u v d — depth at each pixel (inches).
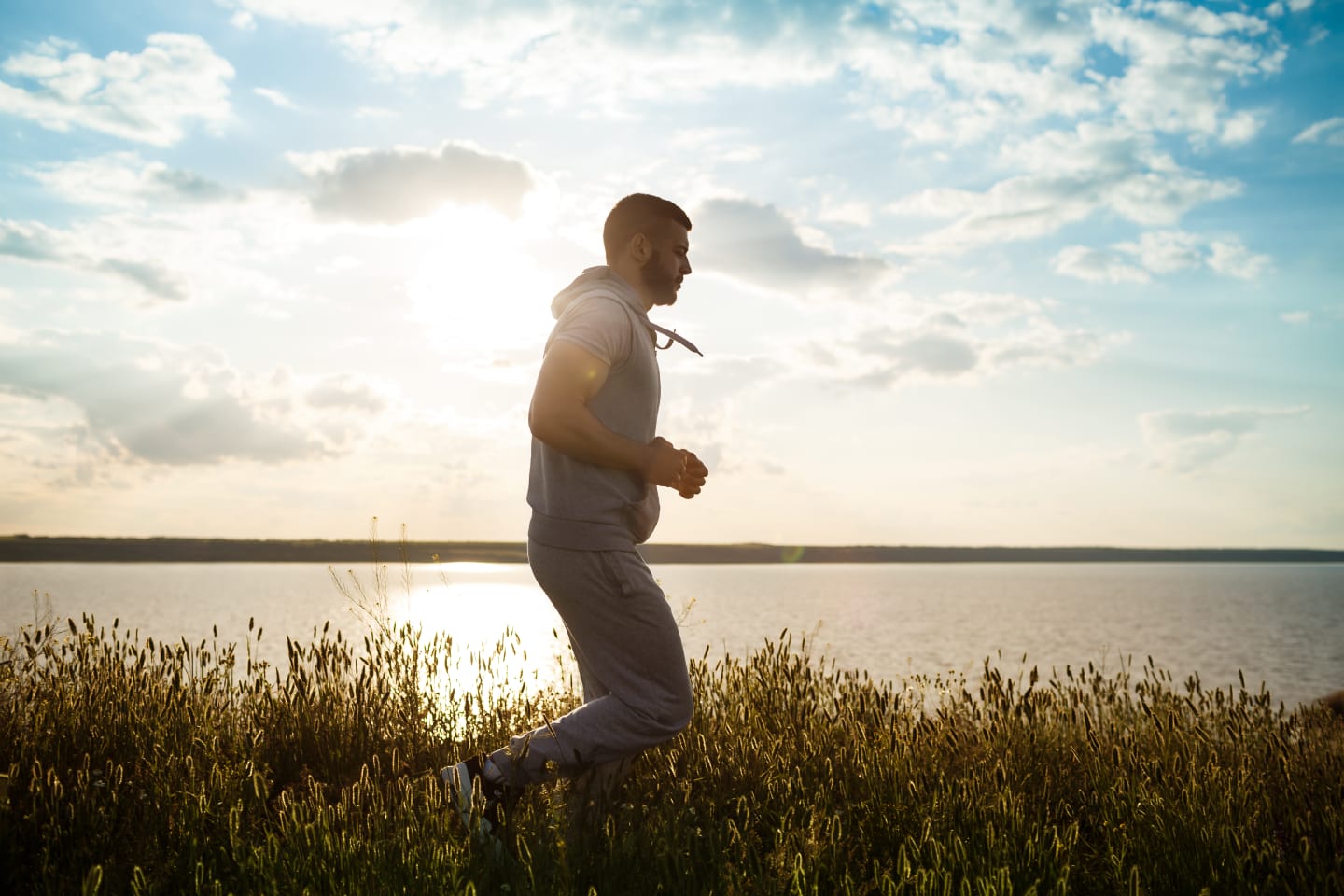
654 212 117.4
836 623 1445.6
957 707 172.1
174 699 144.9
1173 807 112.5
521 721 153.1
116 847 100.0
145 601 1721.2
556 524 108.6
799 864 90.5
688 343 122.6
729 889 84.7
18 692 141.6
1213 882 97.1
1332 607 2484.0
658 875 94.3
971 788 122.9
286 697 154.8
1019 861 98.3
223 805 108.0
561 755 108.3
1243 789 124.3
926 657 873.5
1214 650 1147.9
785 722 162.1
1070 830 109.7
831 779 132.2
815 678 183.3
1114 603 2618.1
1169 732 157.8
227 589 2751.0
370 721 153.4
